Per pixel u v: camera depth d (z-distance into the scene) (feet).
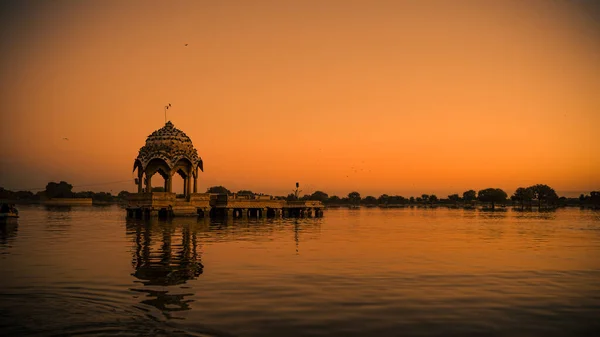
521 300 67.00
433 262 101.30
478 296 69.05
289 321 55.11
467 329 53.26
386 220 317.42
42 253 108.99
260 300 64.80
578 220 325.21
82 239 140.77
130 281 76.69
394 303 64.23
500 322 56.18
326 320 55.72
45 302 62.69
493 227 236.84
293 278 80.48
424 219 340.39
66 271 85.05
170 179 283.59
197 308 60.23
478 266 96.48
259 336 49.65
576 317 58.70
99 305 61.41
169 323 53.78
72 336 49.08
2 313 57.36
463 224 266.77
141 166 283.38
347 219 330.54
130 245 125.90
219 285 74.23
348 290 71.67
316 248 125.08
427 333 51.62
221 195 301.43
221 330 51.55
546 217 385.29
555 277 84.89
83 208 504.84
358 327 53.26
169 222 229.25
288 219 288.71
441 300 66.28
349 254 112.98
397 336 50.39
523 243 147.02
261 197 331.77
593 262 103.91
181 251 114.62
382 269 90.84
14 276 80.12
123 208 521.65
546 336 51.24
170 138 287.28
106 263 94.63
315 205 364.79
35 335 49.34
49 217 281.54
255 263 96.58
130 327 52.21
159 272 85.10
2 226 197.47
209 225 210.79
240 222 239.71
